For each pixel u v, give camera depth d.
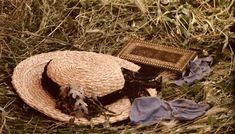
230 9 1.78
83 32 1.64
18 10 1.71
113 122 1.25
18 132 1.24
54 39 1.59
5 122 1.27
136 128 1.26
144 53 1.53
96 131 1.23
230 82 1.43
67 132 1.22
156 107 1.29
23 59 1.51
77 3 1.73
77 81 1.28
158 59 1.50
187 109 1.32
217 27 1.69
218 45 1.61
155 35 1.66
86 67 1.33
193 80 1.44
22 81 1.32
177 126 1.27
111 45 1.61
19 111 1.30
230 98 1.38
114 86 1.30
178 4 1.77
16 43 1.57
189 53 1.53
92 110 1.26
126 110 1.29
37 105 1.26
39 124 1.26
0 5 1.74
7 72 1.44
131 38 1.62
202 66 1.50
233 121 1.29
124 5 1.74
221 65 1.52
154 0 1.76
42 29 1.64
